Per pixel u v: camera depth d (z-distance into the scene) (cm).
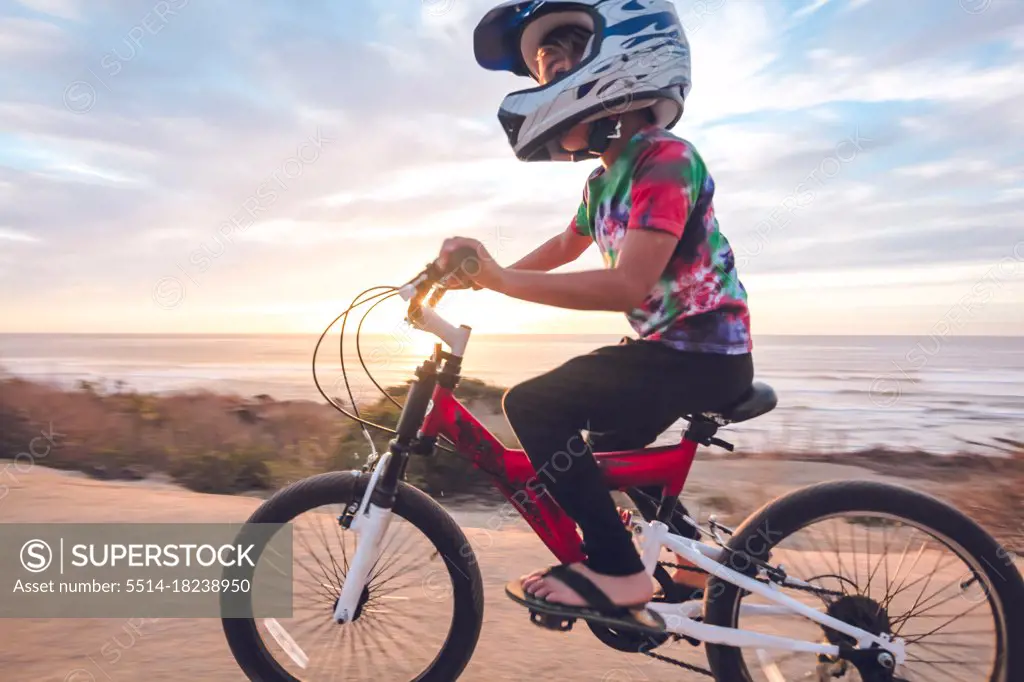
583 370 194
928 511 195
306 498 219
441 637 230
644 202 185
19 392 1009
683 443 205
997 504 517
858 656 197
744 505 600
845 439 1362
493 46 229
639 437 213
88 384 1191
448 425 209
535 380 198
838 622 199
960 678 197
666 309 196
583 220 245
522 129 202
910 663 204
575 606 189
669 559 219
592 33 202
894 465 843
